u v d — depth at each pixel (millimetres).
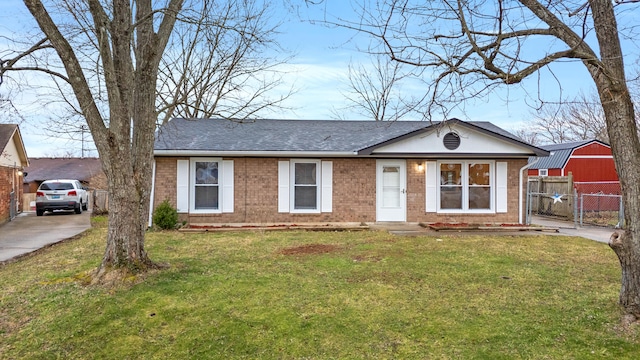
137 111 5988
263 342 3787
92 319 4270
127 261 5656
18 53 5688
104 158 5609
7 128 15586
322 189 12141
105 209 16906
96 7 5199
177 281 5535
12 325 4152
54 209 16453
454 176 12430
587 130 25531
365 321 4246
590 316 4242
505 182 12414
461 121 11609
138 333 3975
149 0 6082
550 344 3670
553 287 5371
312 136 13078
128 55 5551
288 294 5086
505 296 5004
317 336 3902
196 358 3500
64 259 7102
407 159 12289
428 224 11625
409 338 3848
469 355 3500
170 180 11625
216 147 11547
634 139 4082
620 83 4031
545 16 4328
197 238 9406
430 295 5059
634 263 4086
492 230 10836
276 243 8742
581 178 17812
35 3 4934
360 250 7938
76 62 5309
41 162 31281
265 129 13766
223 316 4379
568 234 10336
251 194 11953
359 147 11992
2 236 10195
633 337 3730
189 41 15344
